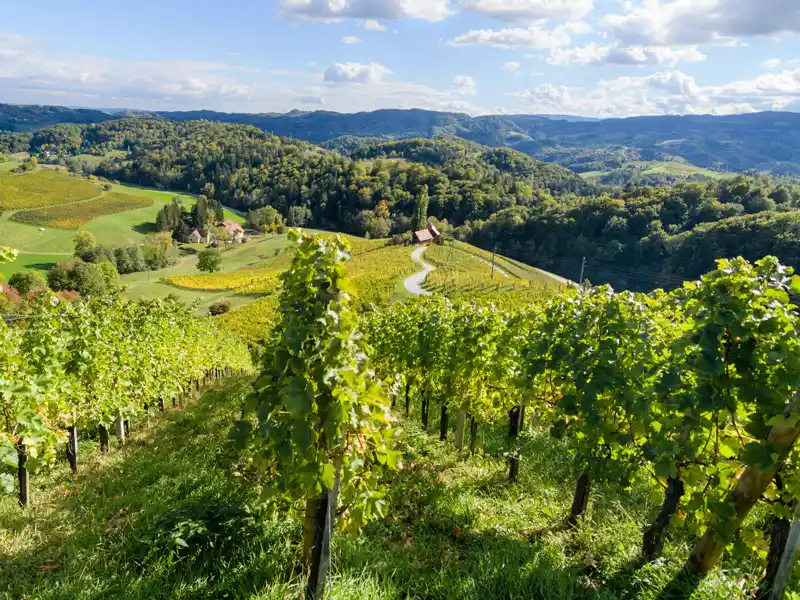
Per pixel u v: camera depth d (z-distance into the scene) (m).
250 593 3.59
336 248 3.71
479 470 7.77
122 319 12.43
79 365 8.87
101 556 4.43
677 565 4.18
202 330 21.67
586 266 74.94
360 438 4.01
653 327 5.47
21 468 6.57
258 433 3.98
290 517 4.90
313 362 3.63
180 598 3.69
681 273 61.09
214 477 6.60
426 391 11.97
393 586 3.84
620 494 6.60
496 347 8.62
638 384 4.86
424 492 6.44
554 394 6.57
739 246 54.56
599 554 4.56
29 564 4.39
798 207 73.81
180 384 16.14
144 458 8.41
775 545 3.98
